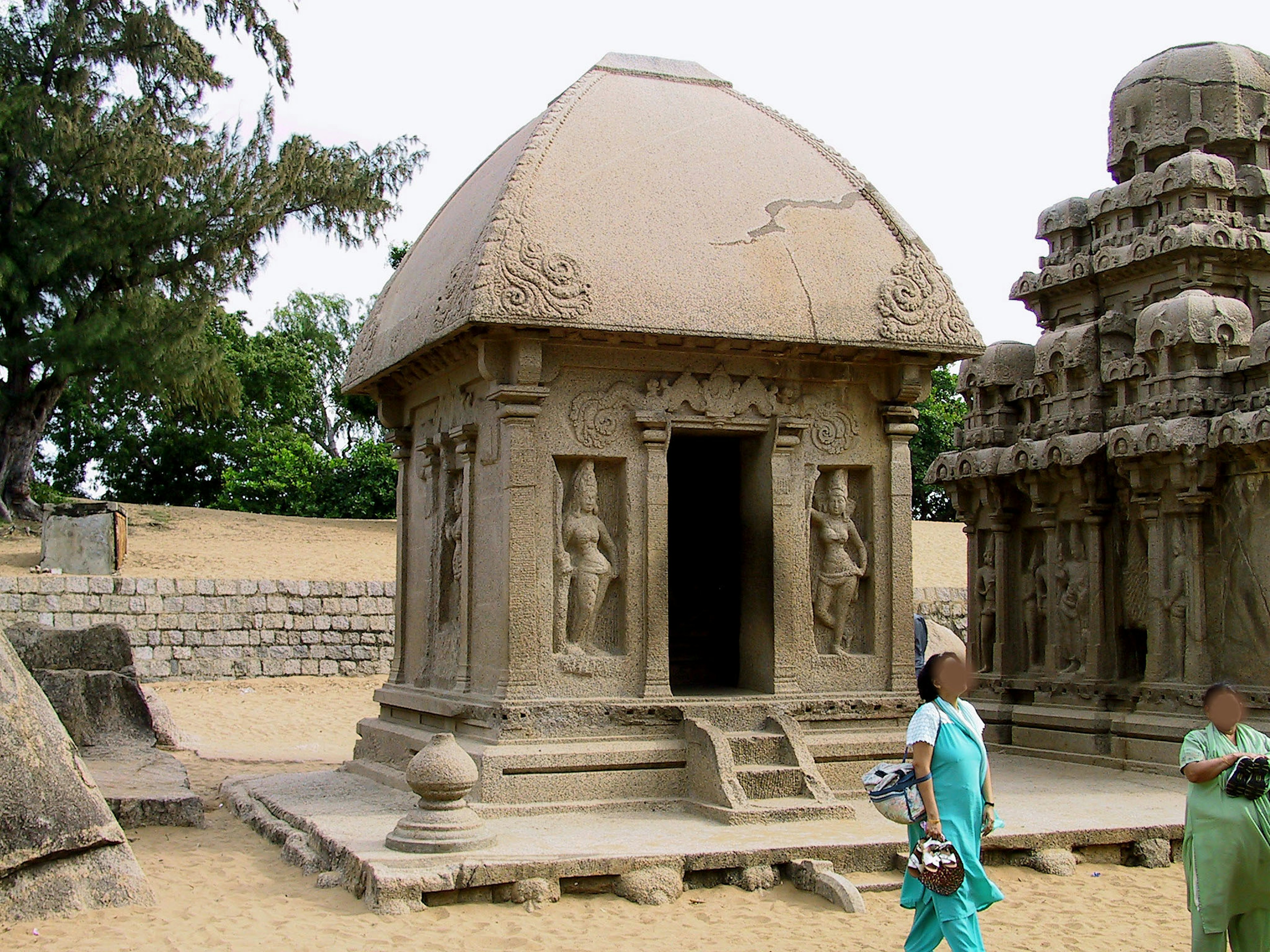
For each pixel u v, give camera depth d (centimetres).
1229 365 1120
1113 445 1150
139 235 2423
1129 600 1195
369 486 3678
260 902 664
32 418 2617
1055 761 1194
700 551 1141
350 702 1798
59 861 650
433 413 1030
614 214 889
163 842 839
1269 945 561
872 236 953
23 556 2312
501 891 662
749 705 884
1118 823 813
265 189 2503
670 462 1158
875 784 541
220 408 2778
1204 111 1256
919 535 3145
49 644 1223
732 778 805
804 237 933
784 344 898
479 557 905
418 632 1038
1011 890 730
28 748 662
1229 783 557
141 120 2423
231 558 2516
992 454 1303
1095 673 1195
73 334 2394
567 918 638
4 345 2425
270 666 1934
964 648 1512
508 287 828
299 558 2594
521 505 854
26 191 2384
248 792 977
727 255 901
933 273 952
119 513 2242
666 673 880
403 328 984
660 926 631
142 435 3966
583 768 826
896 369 953
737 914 654
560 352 880
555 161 905
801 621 925
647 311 859
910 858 526
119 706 1220
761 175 959
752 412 924
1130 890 736
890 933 626
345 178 2658
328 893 677
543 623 859
